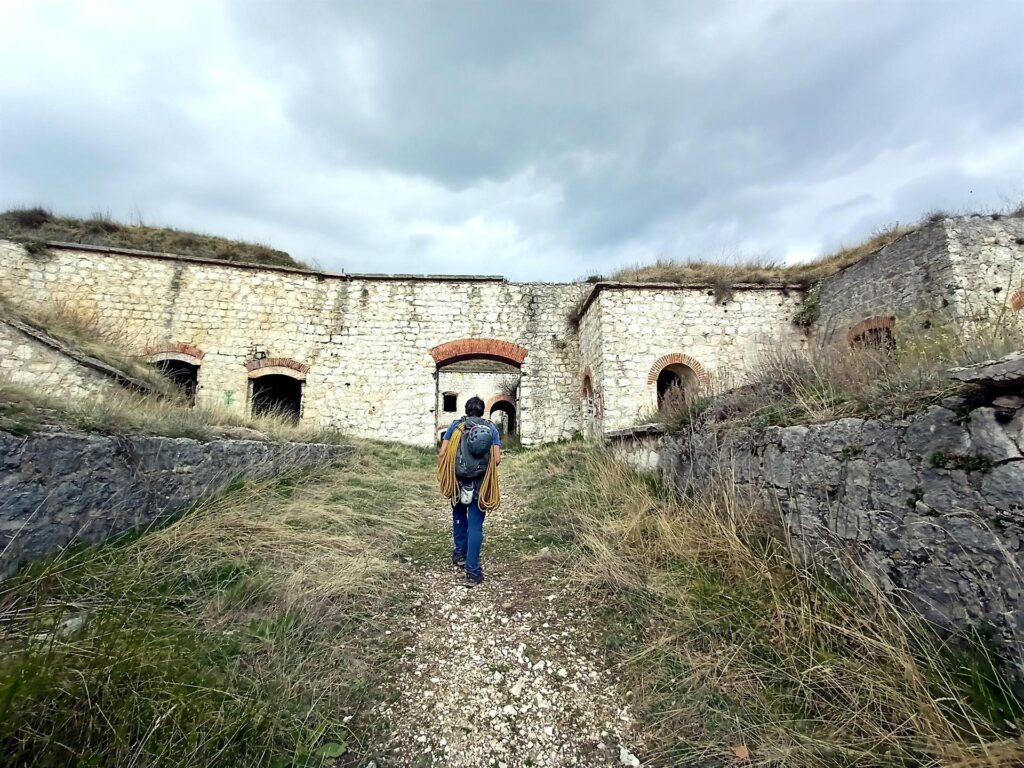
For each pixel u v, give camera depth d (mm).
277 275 11836
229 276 11484
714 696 2234
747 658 2410
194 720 1795
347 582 3084
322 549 3547
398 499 5617
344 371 12039
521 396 12789
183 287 11125
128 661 1898
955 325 7270
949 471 2199
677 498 4508
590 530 4090
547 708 2273
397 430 12047
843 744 1875
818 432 3068
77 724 1646
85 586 2521
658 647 2600
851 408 2959
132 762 1613
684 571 3229
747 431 3834
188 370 11328
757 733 2008
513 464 9047
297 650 2420
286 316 11805
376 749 2000
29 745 1542
